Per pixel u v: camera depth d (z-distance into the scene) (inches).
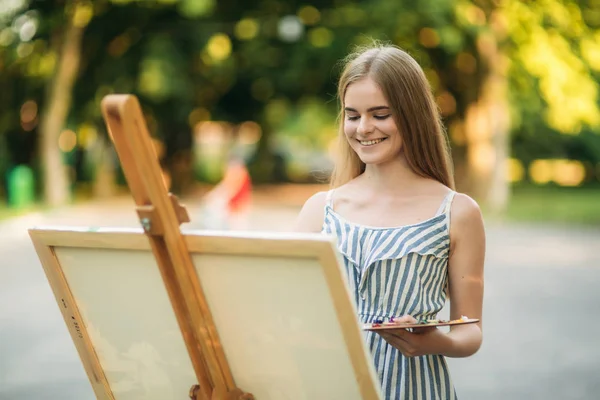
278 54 975.6
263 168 1219.2
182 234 80.8
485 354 289.7
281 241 77.3
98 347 93.7
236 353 84.7
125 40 963.3
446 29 773.3
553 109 824.9
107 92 968.9
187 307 83.3
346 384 81.0
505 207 847.1
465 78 882.1
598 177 1242.6
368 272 99.3
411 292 98.1
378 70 100.5
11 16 924.0
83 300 92.1
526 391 245.8
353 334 77.7
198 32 939.3
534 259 514.3
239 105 1115.3
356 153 109.9
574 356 285.1
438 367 98.7
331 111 1056.2
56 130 908.6
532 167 1283.2
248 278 80.7
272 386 84.5
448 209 100.9
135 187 79.0
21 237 629.9
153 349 90.5
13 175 880.3
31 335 319.0
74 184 1168.8
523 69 850.1
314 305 79.4
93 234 87.4
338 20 895.1
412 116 101.4
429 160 103.3
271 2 941.2
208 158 1307.8
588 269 476.4
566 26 797.2
